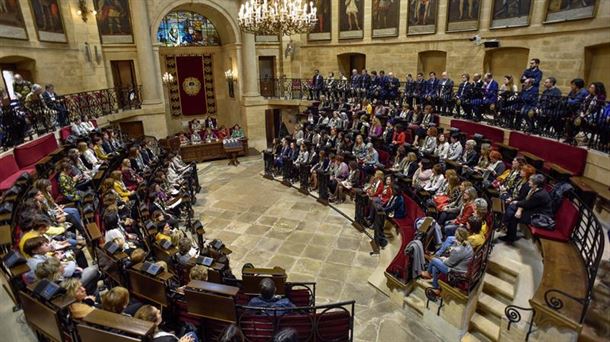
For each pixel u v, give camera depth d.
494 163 7.38
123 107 14.44
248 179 12.80
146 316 3.13
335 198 10.20
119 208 6.68
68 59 12.88
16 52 10.43
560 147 6.86
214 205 10.28
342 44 16.08
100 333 2.87
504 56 11.99
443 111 10.61
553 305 4.05
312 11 8.64
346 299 5.99
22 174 6.54
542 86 10.61
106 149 10.17
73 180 7.37
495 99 8.97
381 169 9.25
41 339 3.37
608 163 5.92
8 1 10.13
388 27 14.65
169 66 17.09
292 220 9.16
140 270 3.95
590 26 9.13
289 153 12.52
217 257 5.26
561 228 5.61
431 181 7.84
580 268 4.78
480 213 5.48
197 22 17.09
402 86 14.41
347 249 7.65
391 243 7.50
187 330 3.84
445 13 13.00
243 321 3.84
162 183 8.91
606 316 4.00
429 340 5.10
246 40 16.02
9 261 3.57
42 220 4.43
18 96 8.93
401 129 10.14
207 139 15.62
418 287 5.77
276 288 4.66
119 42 14.56
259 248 7.73
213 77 18.09
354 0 15.24
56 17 12.29
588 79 9.65
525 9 10.77
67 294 3.08
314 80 15.28
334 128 11.69
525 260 5.57
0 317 3.60
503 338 4.53
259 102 16.67
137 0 13.98
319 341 4.02
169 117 17.56
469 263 4.90
